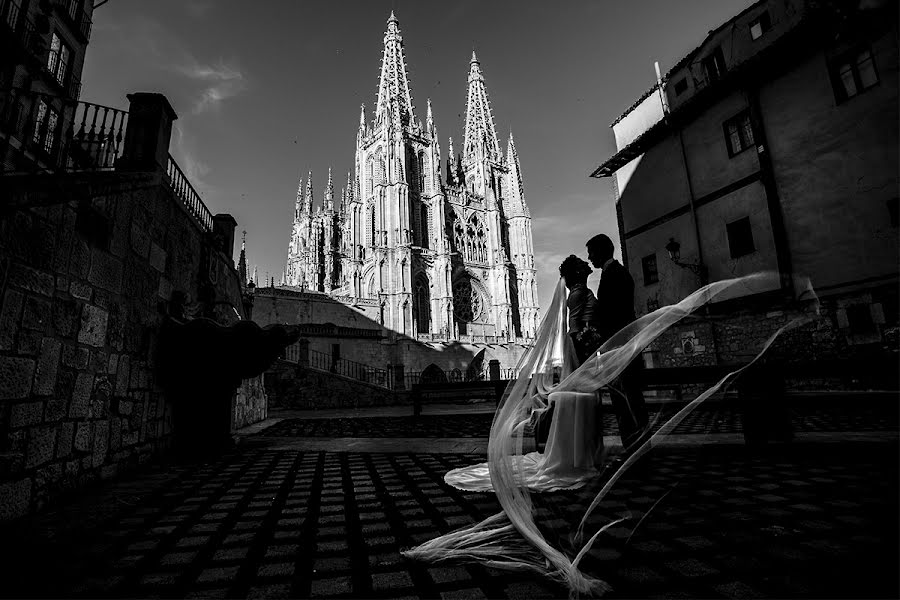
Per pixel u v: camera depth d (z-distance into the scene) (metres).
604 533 3.07
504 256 69.12
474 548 2.91
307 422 14.64
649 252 20.50
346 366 41.72
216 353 7.54
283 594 2.47
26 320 4.20
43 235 4.48
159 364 7.20
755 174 16.08
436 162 67.00
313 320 45.91
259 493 4.75
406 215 58.50
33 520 3.91
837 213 13.73
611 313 4.49
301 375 24.61
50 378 4.52
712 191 17.69
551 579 2.54
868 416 8.43
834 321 13.64
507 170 76.44
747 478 4.41
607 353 3.81
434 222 63.50
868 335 12.89
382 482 5.12
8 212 3.97
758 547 2.81
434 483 4.98
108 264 5.73
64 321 4.79
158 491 4.93
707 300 3.73
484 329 65.19
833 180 13.86
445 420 13.65
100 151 7.01
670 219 19.50
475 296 66.38
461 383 12.38
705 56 18.53
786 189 15.15
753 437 5.51
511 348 57.91
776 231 15.23
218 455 7.39
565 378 4.15
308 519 3.79
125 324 6.16
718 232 17.39
